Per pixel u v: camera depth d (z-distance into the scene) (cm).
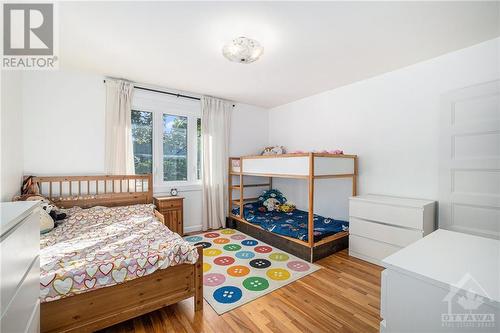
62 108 293
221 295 205
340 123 360
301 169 289
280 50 239
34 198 246
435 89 261
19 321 91
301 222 346
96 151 314
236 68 287
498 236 222
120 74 310
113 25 195
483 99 229
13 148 234
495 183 224
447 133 253
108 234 224
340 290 215
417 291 84
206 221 401
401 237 249
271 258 285
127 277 156
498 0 164
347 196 354
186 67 284
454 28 201
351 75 310
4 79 213
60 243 199
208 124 405
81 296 144
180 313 183
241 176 398
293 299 201
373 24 194
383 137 308
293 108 441
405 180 288
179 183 393
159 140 371
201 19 187
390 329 92
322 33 207
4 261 78
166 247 186
